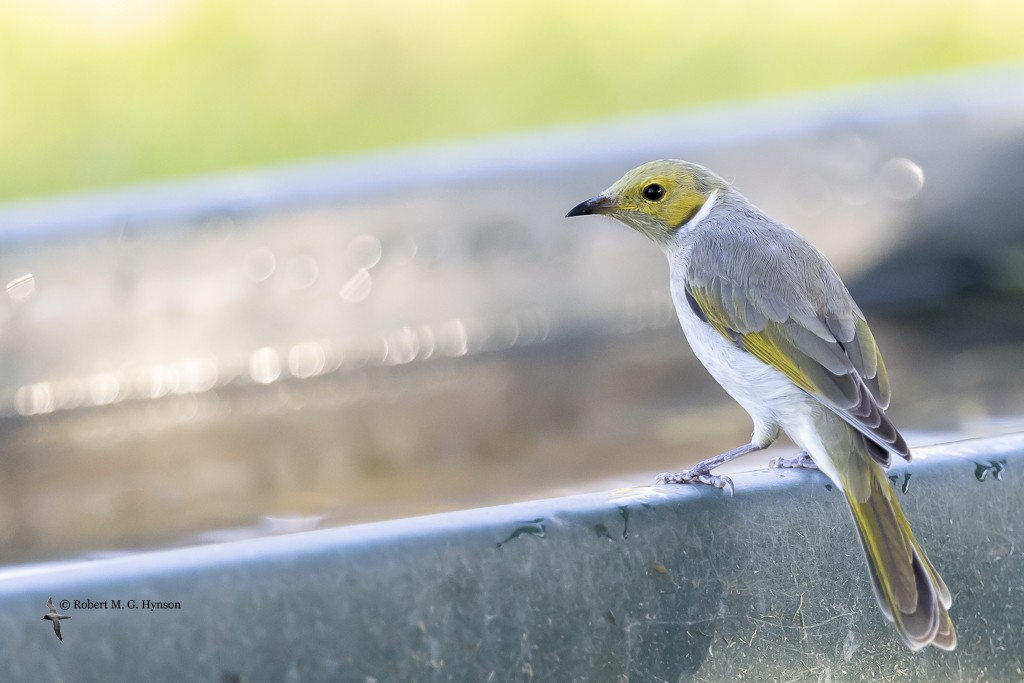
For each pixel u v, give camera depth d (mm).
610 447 9781
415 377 11297
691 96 19047
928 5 20531
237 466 9812
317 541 5590
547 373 11453
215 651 5445
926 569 5848
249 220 10930
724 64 19516
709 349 7488
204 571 5426
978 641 6277
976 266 12086
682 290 7676
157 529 8648
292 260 11047
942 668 6254
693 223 8055
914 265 12062
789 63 19453
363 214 11109
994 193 12039
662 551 5934
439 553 5645
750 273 7371
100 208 10875
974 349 11055
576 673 5871
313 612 5523
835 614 6172
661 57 19719
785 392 7141
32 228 10617
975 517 6254
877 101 12078
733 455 7254
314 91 19203
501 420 10477
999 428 9297
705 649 6031
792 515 6121
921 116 11891
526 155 11469
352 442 10188
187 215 10852
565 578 5805
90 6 21016
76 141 18078
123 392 10844
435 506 8789
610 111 18891
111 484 9531
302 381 11133
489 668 5754
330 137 18375
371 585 5578
